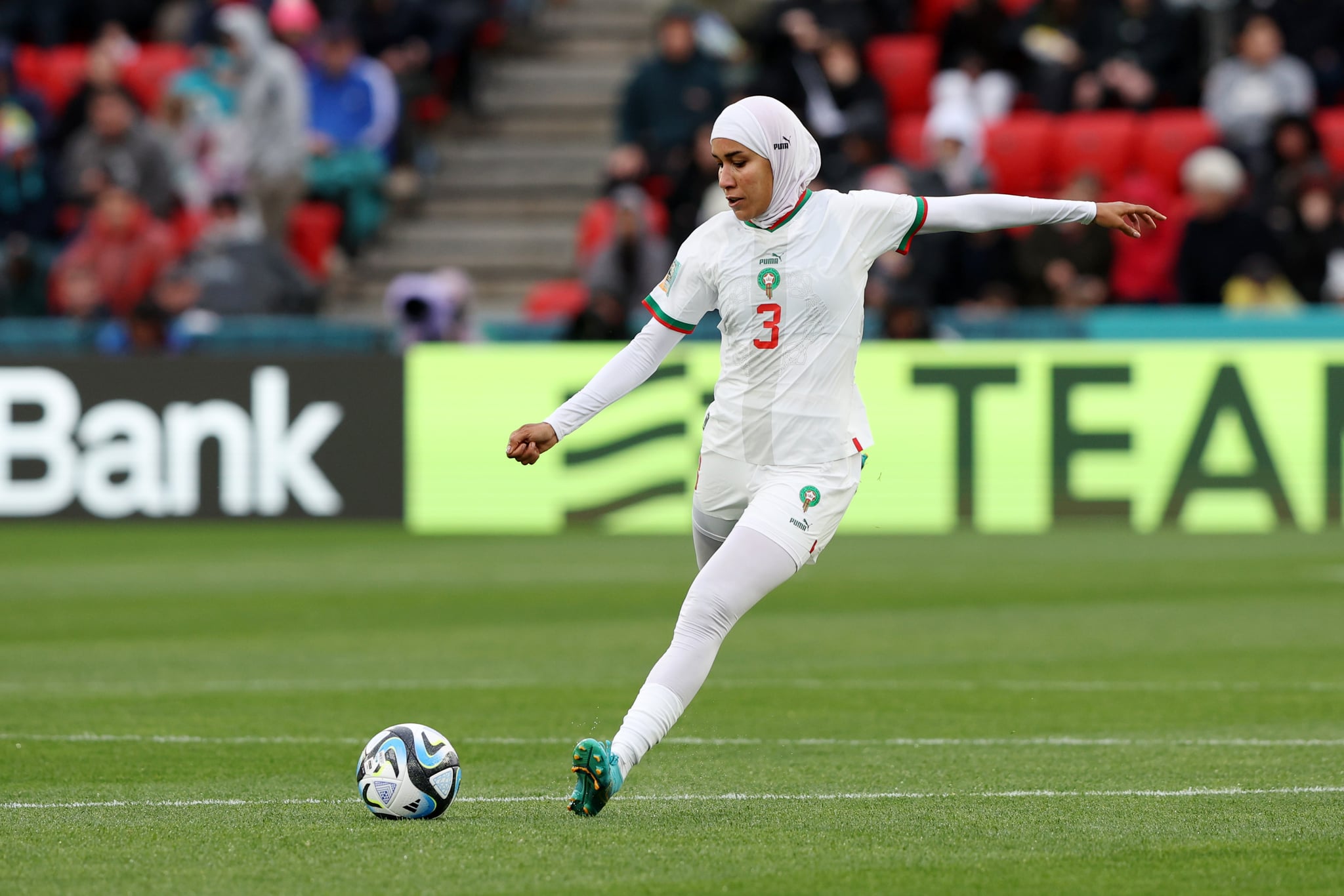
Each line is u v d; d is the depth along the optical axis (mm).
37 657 31422
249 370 53812
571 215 71938
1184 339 51844
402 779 17906
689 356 52781
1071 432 51875
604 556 47375
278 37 69812
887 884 15289
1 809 18703
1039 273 56688
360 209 69688
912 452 52375
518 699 26906
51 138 71562
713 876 15562
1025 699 26766
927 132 65375
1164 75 67375
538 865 15930
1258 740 23219
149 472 53938
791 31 65625
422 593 40375
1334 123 64625
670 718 17859
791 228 17812
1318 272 56625
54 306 62938
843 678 28953
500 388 53375
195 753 22359
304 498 53844
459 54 75312
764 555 17656
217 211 59688
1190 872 15766
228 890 15094
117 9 81125
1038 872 15734
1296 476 51219
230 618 36531
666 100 65812
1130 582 41531
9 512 54031
